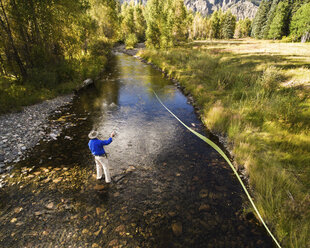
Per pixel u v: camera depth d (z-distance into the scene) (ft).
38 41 46.47
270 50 96.94
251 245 11.32
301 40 158.61
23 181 16.53
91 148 15.28
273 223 12.28
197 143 23.82
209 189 16.11
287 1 190.80
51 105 36.52
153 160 20.22
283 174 15.42
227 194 15.53
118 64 90.22
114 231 12.21
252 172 17.07
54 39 51.70
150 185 16.51
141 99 41.81
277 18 192.34
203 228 12.53
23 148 21.61
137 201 14.74
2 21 36.88
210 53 95.20
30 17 41.96
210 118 28.89
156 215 13.52
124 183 16.65
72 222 12.77
